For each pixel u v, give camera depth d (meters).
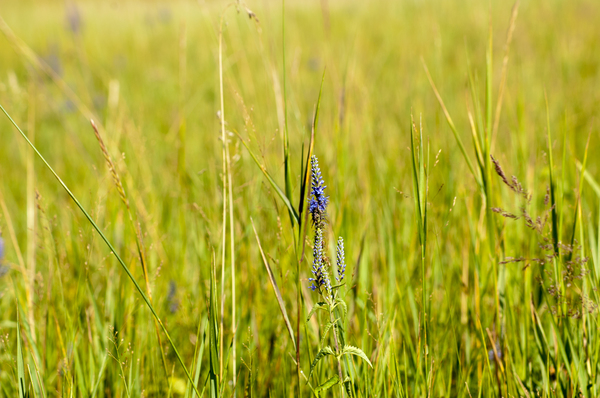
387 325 1.87
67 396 1.80
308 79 4.92
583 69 4.68
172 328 1.99
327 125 2.78
